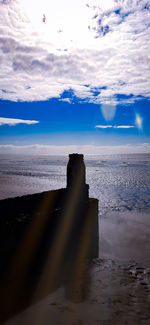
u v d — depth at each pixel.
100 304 3.99
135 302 4.13
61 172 48.31
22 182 29.52
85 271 5.54
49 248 5.21
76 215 6.09
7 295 4.00
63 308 3.78
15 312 3.58
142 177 36.03
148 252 8.28
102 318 3.56
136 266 6.50
